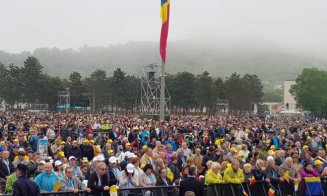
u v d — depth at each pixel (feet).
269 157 64.90
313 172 62.23
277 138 110.42
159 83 292.20
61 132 120.67
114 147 83.76
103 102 502.38
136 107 500.33
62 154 61.82
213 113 522.47
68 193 44.29
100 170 45.57
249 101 560.20
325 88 536.83
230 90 540.11
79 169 55.77
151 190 50.08
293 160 68.54
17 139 83.76
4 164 54.95
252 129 138.92
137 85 498.28
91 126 148.56
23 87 475.31
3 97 481.46
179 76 501.97
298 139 111.14
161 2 156.87
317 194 61.62
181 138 103.30
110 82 499.51
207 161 65.05
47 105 472.85
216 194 55.01
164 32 157.89
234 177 56.65
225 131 142.92
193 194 42.27
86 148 77.92
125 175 51.11
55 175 47.75
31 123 150.00
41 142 86.07
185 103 499.10
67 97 392.47
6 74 477.77
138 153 71.46
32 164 54.29
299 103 552.41
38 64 488.02
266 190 59.77
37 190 37.24
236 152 72.59
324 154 73.51
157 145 72.54
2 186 54.24
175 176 61.05
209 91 513.45
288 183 61.77
